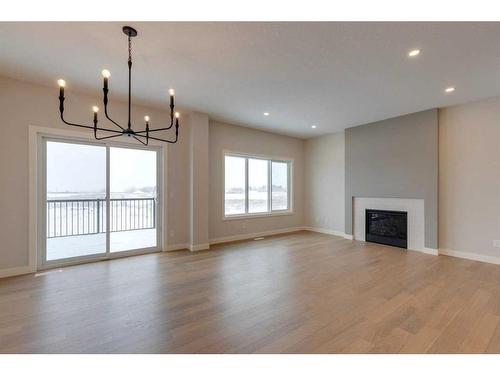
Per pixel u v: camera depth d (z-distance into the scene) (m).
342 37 2.36
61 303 2.57
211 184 5.34
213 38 2.38
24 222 3.42
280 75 3.16
